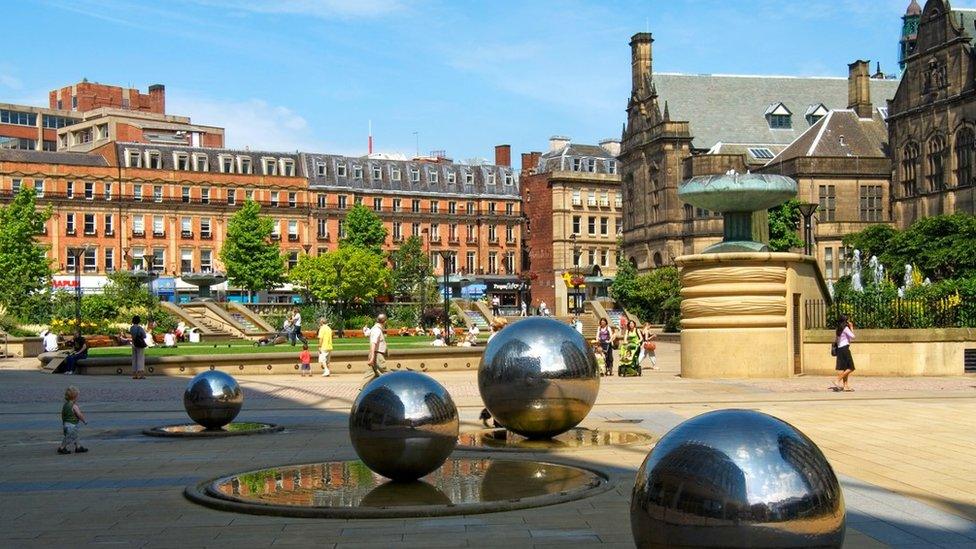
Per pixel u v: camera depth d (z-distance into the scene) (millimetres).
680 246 102500
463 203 140750
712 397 26656
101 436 20047
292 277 108625
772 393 27906
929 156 89875
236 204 124062
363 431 12961
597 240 138250
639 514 7254
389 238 135250
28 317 73438
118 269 112688
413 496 12438
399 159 147125
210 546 10094
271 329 80625
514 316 107562
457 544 9977
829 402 24938
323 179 131750
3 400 29188
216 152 124875
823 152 95688
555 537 10227
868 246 81938
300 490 12969
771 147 105625
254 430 20016
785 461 7020
